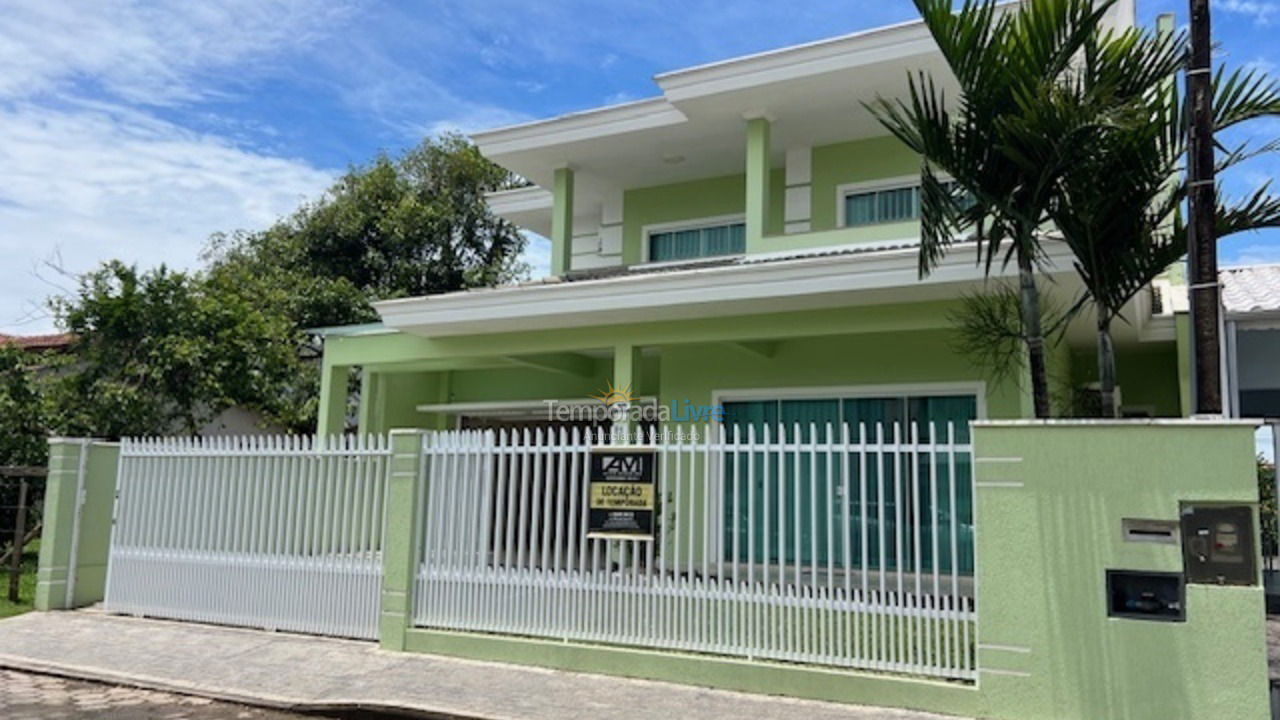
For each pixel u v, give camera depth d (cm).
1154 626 574
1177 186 743
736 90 1222
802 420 1211
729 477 1079
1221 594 563
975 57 633
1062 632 595
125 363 1570
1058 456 611
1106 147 610
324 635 873
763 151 1259
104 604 996
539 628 774
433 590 823
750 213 1246
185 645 851
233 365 1634
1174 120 637
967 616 632
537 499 790
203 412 1691
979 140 646
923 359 1134
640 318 1126
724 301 1016
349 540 876
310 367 2170
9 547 1387
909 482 1104
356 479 879
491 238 2588
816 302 1012
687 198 1547
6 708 694
